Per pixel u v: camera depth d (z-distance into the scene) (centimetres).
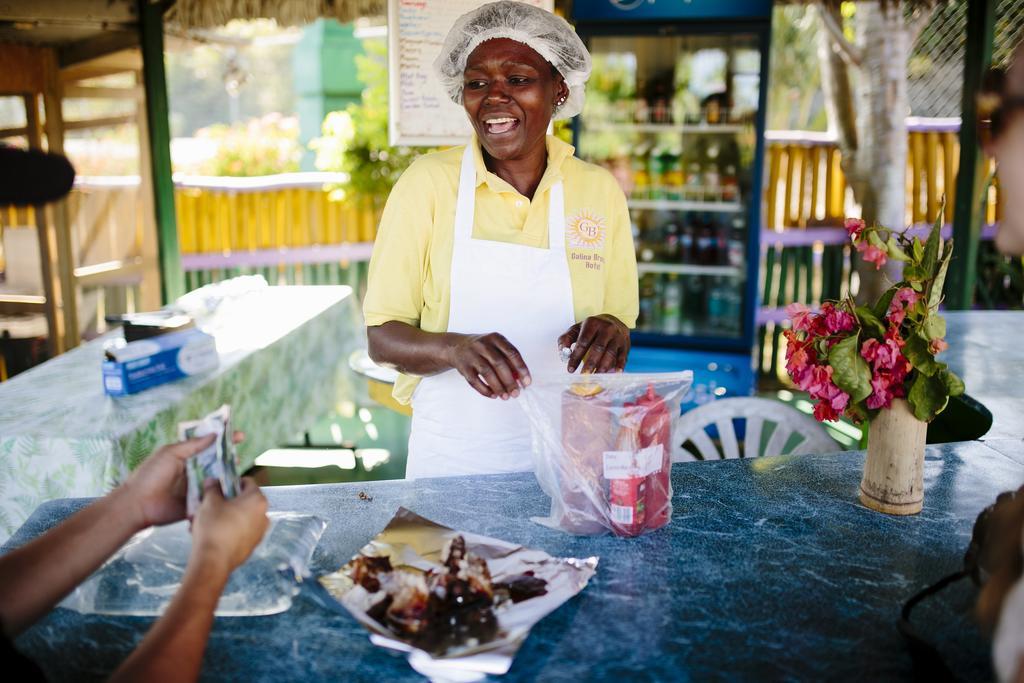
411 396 215
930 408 154
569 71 202
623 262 216
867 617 129
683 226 526
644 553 147
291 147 824
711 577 140
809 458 192
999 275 594
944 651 121
